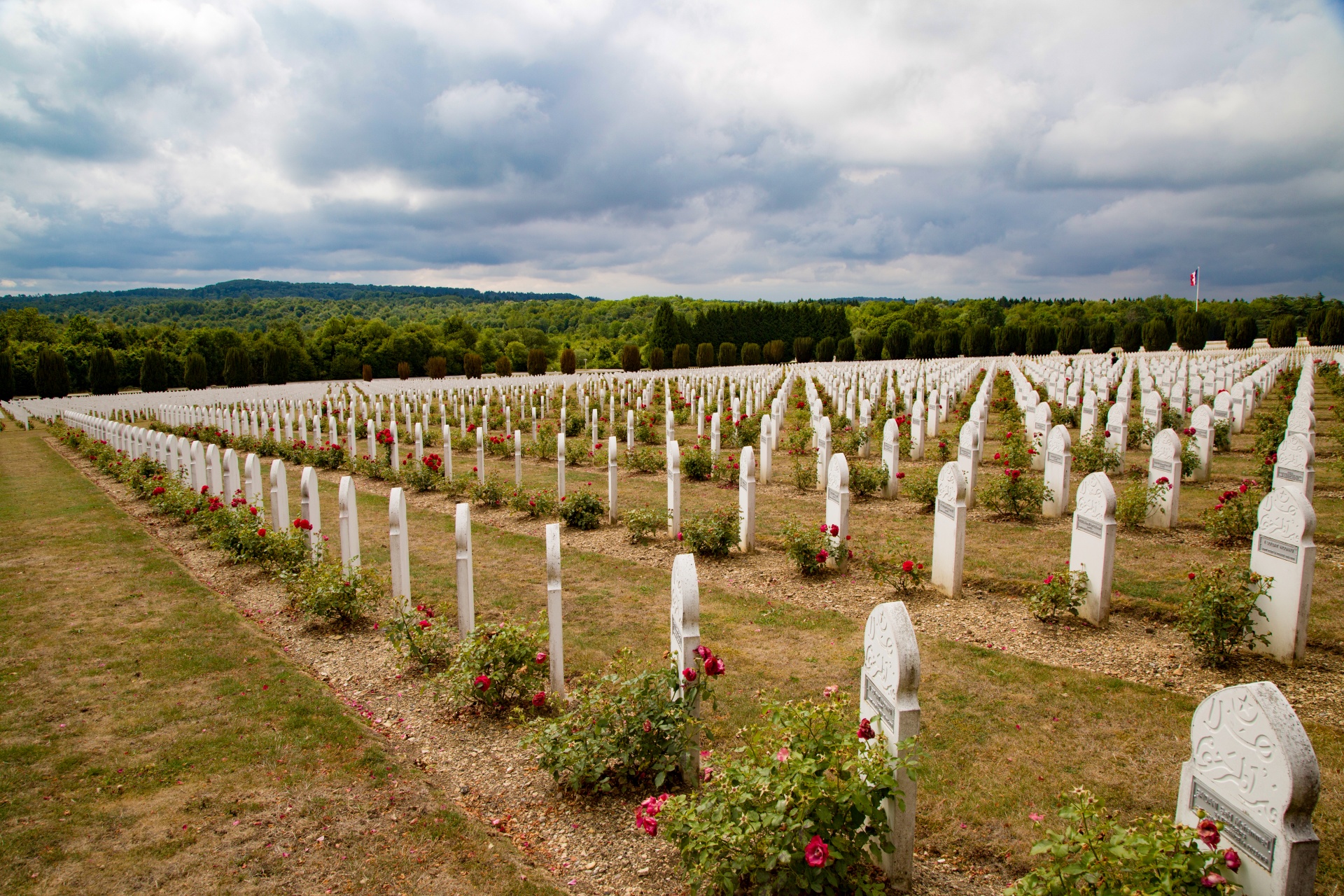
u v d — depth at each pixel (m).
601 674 6.50
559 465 14.12
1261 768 2.96
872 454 17.78
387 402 32.62
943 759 5.11
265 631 8.05
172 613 8.50
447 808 4.70
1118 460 13.61
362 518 13.66
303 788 4.92
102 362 54.72
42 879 4.03
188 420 27.92
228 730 5.72
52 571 10.30
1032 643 6.99
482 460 16.30
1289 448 9.80
